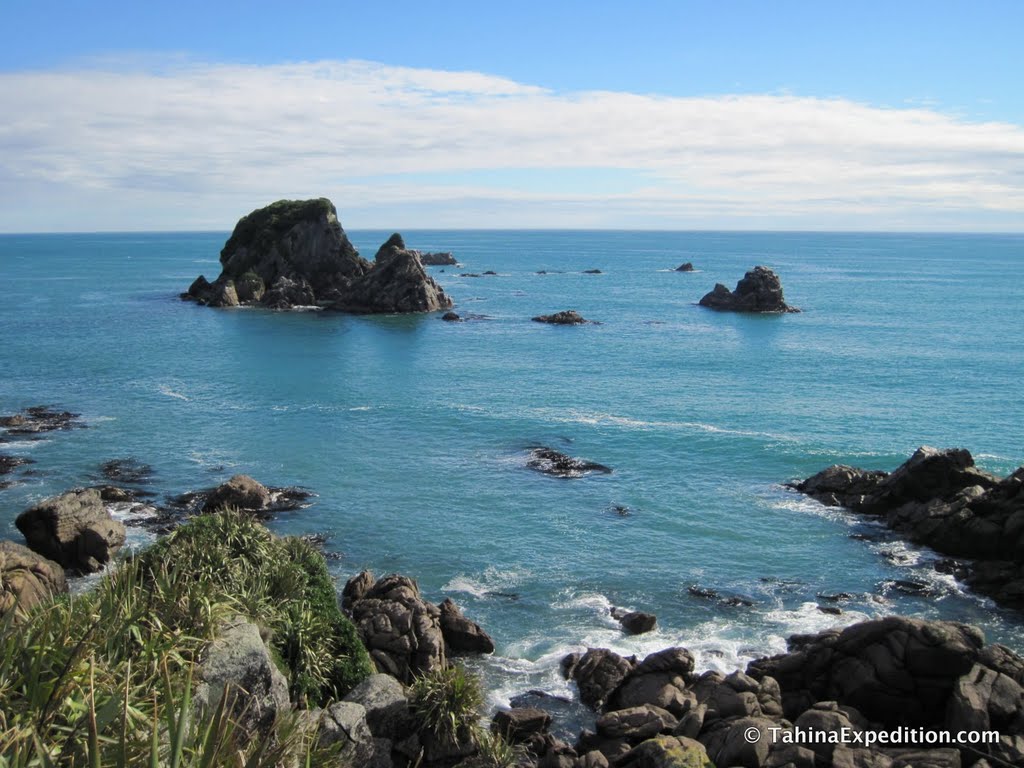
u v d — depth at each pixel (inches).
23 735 346.3
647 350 4261.8
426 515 1900.8
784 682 1147.9
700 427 2699.3
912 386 3378.4
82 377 3408.0
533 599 1508.4
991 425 2753.4
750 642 1355.8
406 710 959.0
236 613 709.3
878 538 1781.5
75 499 1652.3
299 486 2085.4
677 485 2132.1
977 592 1536.7
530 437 2573.8
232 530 1130.0
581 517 1902.1
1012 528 1593.3
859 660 1091.3
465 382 3417.8
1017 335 4793.3
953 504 1744.6
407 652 1225.4
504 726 1085.8
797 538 1787.6
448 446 2470.5
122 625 523.8
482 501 1999.3
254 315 5447.8
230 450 2391.7
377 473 2201.0
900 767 889.5
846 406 3026.6
